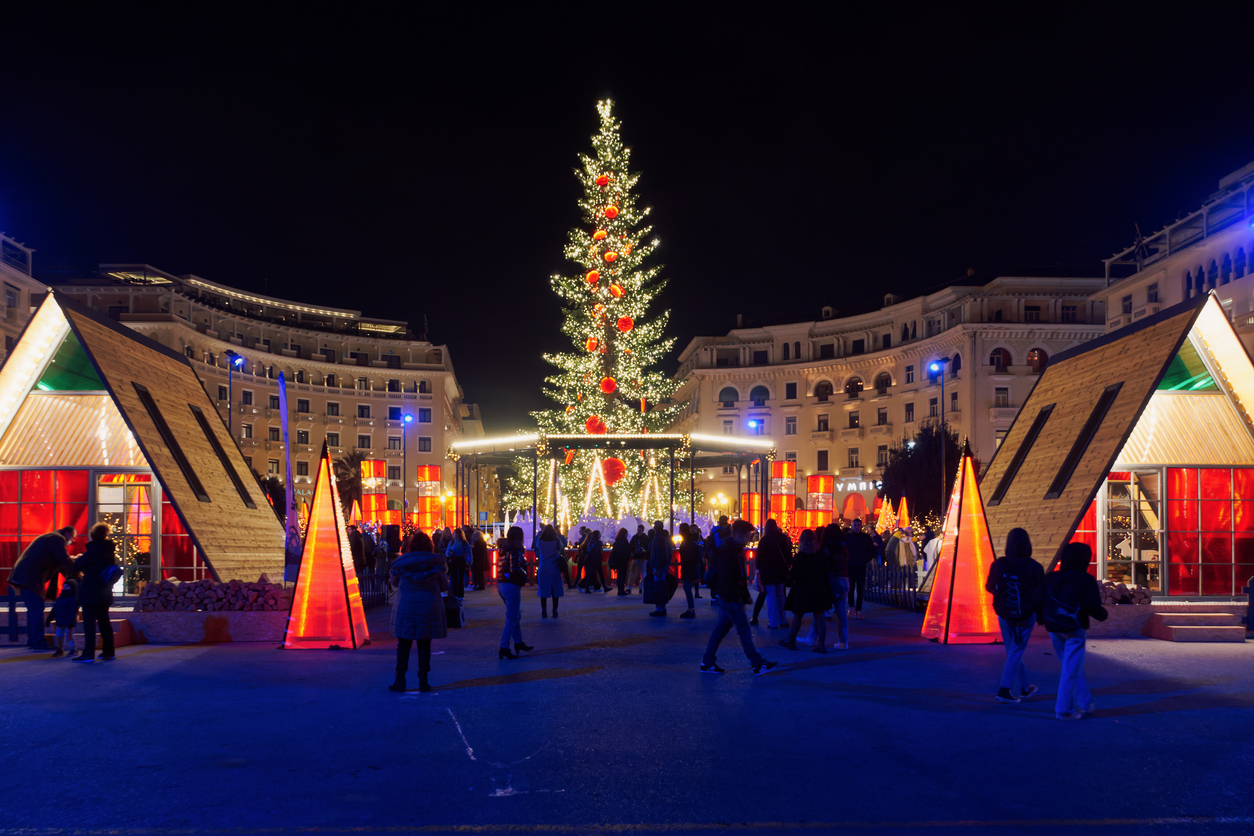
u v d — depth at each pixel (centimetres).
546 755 627
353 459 7281
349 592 1203
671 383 3681
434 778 570
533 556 2586
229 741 666
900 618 1628
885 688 888
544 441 2497
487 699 830
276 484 5372
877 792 540
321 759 615
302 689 884
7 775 577
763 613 1759
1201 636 1234
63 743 660
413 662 1065
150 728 708
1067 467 1434
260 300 7744
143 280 6819
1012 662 815
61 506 1466
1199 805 518
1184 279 4312
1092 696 838
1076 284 6038
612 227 3438
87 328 1392
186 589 1277
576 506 3541
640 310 3491
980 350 6047
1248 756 623
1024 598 807
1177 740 668
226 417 6838
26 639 1238
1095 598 737
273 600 1280
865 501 7138
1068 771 586
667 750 640
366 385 7956
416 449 8038
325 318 8231
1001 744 656
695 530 2239
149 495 1484
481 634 1360
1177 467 1479
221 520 1466
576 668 1023
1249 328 3725
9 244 5125
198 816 498
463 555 1911
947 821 490
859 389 7344
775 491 2838
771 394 7719
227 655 1124
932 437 5075
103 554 1084
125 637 1220
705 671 985
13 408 1471
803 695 850
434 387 8156
